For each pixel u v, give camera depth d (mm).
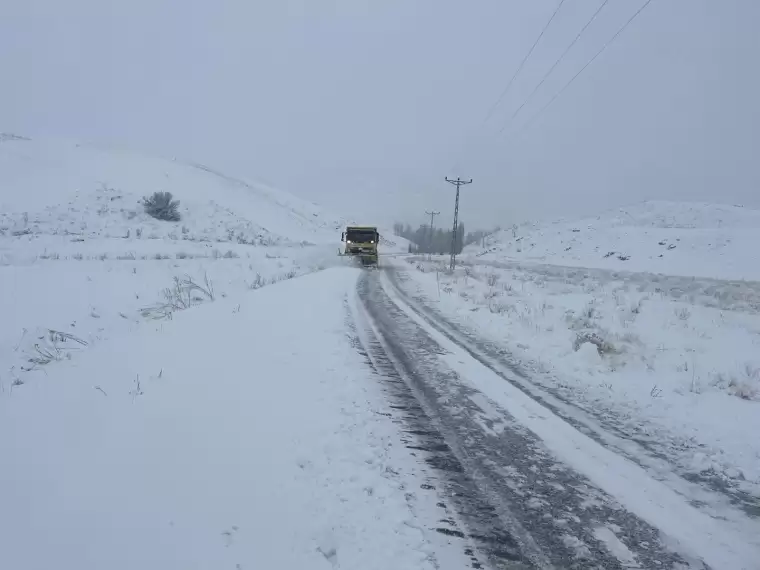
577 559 3355
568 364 8602
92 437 4078
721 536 3725
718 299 16203
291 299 13227
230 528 3168
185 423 4547
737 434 5695
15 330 12406
